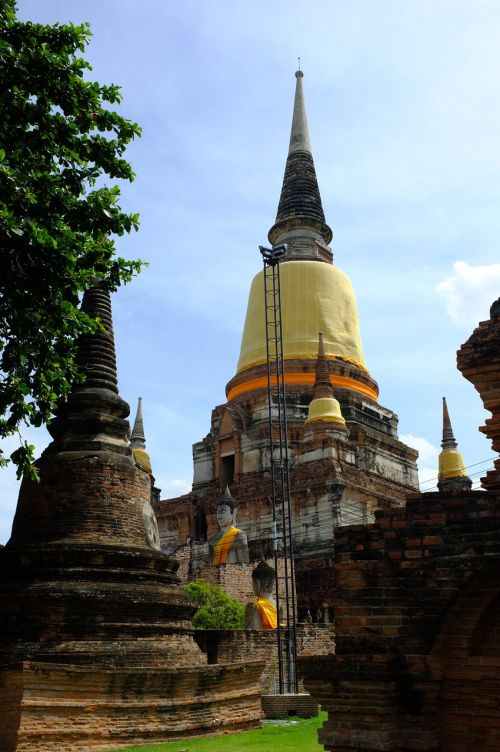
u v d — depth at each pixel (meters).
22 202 15.48
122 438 26.22
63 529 23.47
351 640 11.01
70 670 19.41
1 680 19.84
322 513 54.31
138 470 25.75
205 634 30.64
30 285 15.73
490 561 10.48
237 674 23.72
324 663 10.99
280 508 56.09
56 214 16.34
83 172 17.52
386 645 10.77
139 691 20.56
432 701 10.48
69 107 17.28
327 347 67.50
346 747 10.59
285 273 70.69
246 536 52.53
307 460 57.88
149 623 22.61
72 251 16.12
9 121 16.48
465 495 11.02
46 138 16.88
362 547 11.29
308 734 22.52
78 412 25.88
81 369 26.59
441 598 10.69
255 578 41.97
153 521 25.88
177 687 21.42
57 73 16.84
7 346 16.16
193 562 51.31
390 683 10.52
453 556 10.76
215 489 62.50
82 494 24.00
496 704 10.27
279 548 53.72
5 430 16.50
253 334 69.81
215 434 66.12
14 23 16.92
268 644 33.44
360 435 62.22
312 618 47.97
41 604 21.69
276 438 60.72
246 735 22.27
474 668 10.46
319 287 70.19
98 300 27.62
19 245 15.22
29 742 18.30
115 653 21.22
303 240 74.75
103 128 17.86
